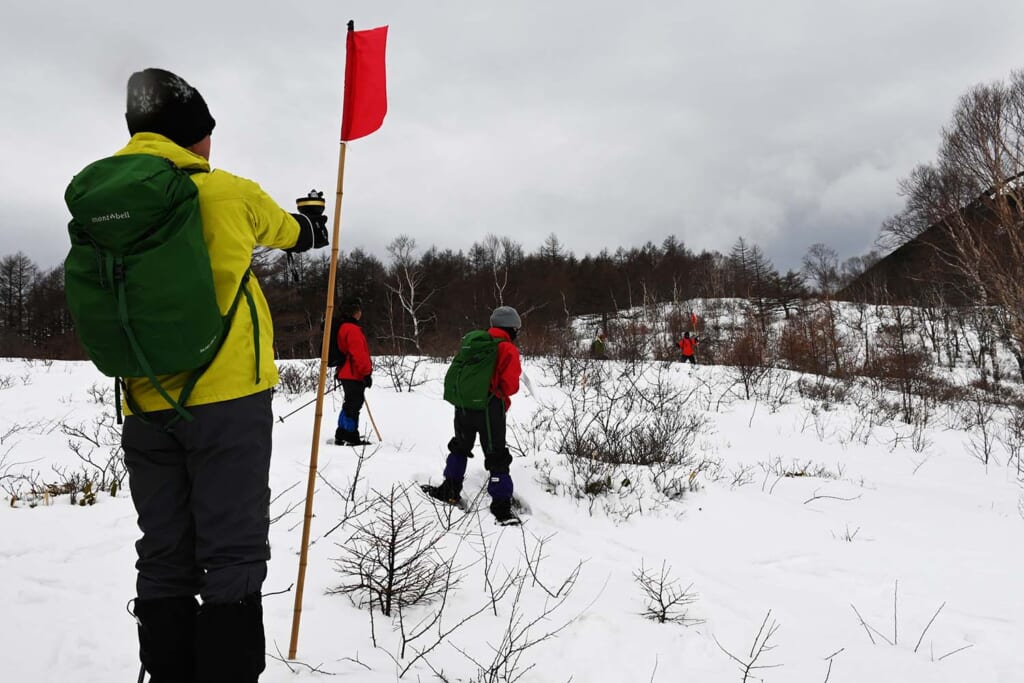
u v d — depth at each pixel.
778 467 8.05
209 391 1.60
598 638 2.81
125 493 4.40
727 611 3.34
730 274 80.25
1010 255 19.77
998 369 26.67
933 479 8.20
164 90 1.74
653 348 20.86
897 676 2.72
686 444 8.01
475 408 4.46
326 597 2.81
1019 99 19.50
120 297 1.43
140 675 1.72
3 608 2.43
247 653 1.60
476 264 75.69
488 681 2.25
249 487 1.67
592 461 5.79
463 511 4.52
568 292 61.75
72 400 10.20
